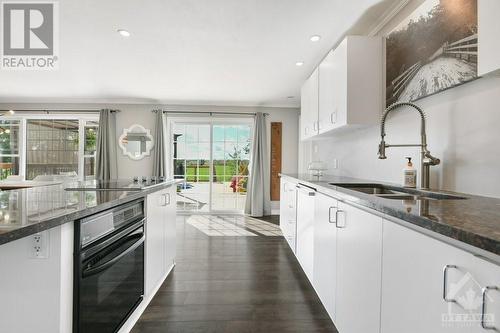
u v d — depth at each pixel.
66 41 2.82
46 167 5.62
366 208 1.22
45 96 5.13
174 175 5.79
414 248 0.88
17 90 4.73
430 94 1.70
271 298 2.16
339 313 1.53
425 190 1.62
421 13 1.79
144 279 1.92
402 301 0.95
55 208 1.12
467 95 1.46
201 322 1.83
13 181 4.95
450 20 1.53
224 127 5.81
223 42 2.83
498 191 1.28
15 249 1.02
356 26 2.45
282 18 2.34
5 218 0.93
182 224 4.76
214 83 4.27
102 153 5.40
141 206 1.84
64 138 5.65
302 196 2.47
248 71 3.70
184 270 2.72
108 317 1.37
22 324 1.02
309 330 1.75
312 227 2.13
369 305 1.18
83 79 4.10
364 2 2.08
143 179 2.80
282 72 3.72
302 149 5.55
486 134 1.35
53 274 1.02
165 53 3.11
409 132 1.95
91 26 2.51
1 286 1.02
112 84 4.36
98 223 1.26
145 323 1.81
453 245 0.72
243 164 5.82
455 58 1.49
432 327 0.80
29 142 5.62
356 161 2.86
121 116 5.61
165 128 5.61
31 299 1.02
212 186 5.78
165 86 4.44
